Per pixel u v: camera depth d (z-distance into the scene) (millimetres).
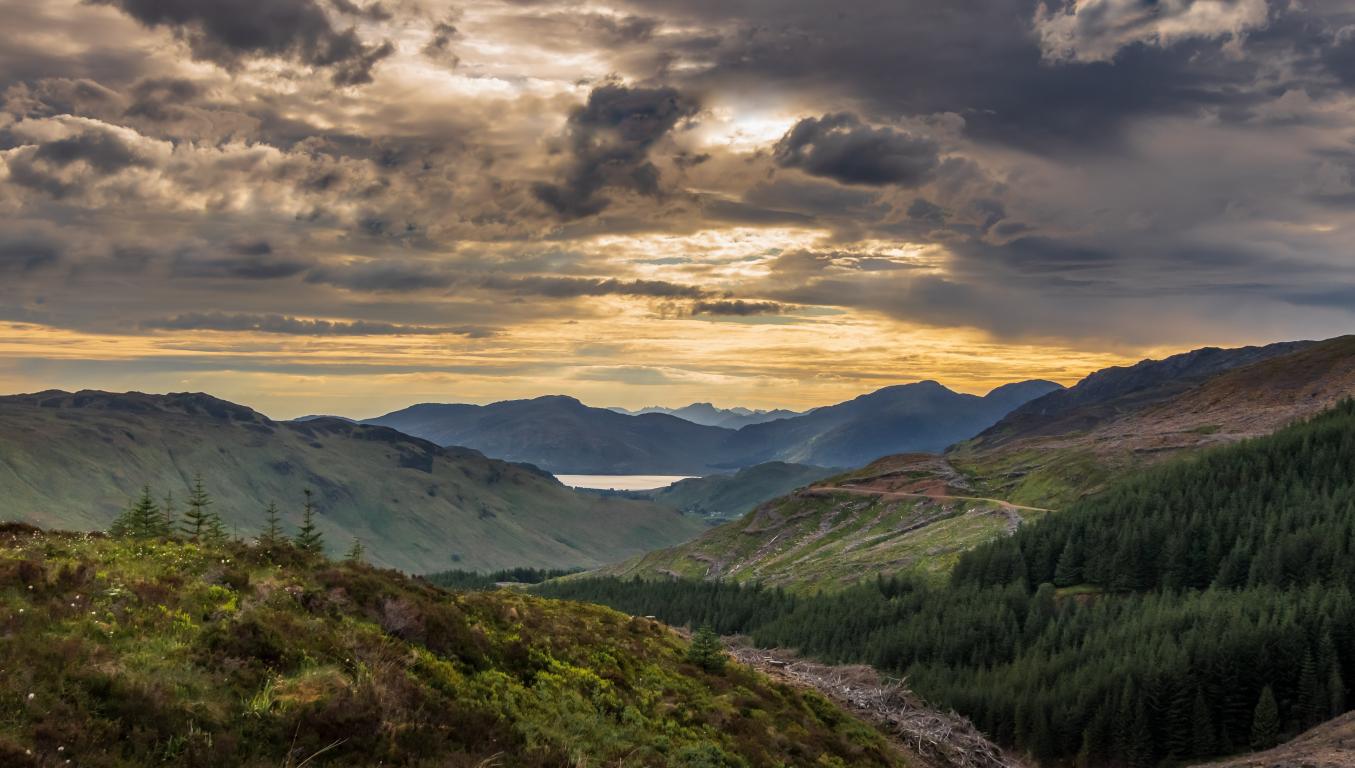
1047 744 107062
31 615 21391
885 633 147125
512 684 32062
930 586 187625
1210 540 164625
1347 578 134875
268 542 34094
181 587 26281
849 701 58312
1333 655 107188
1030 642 137875
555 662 36875
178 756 18516
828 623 157750
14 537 28141
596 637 45219
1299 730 105188
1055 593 169375
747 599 189875
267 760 19734
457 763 23031
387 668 26031
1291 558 145250
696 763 31922
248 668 22906
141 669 20828
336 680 23734
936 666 129500
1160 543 167875
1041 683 117562
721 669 49562
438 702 25812
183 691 20672
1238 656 109875
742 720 40688
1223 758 102125
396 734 22703
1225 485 194375
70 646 20047
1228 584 151625
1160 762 103875
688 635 60719
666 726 35906
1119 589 164250
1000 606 149250
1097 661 118750
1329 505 164250
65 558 26219
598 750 29609
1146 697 106562
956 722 62625
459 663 31188
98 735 17766
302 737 20938
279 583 29703
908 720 58469
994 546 190500
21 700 17641
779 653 76250
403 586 36188
